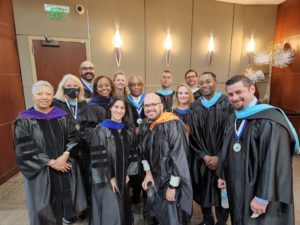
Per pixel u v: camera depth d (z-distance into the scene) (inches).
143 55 160.2
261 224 49.0
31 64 135.3
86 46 145.4
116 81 94.7
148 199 71.4
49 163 65.0
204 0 165.6
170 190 62.9
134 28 154.3
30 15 130.5
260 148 47.6
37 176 64.7
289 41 161.9
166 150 63.2
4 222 84.5
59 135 68.4
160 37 161.8
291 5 159.3
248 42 181.0
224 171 58.6
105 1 144.4
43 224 65.9
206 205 74.5
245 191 50.5
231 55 181.3
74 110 81.4
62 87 81.0
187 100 82.7
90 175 71.6
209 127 73.7
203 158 72.4
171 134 62.9
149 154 67.6
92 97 90.7
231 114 62.8
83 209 75.8
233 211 55.4
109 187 66.6
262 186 45.8
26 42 132.4
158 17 158.2
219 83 183.0
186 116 79.3
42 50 136.2
